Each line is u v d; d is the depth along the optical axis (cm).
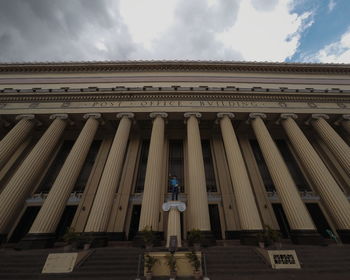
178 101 1903
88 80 2438
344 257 957
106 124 2016
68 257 870
